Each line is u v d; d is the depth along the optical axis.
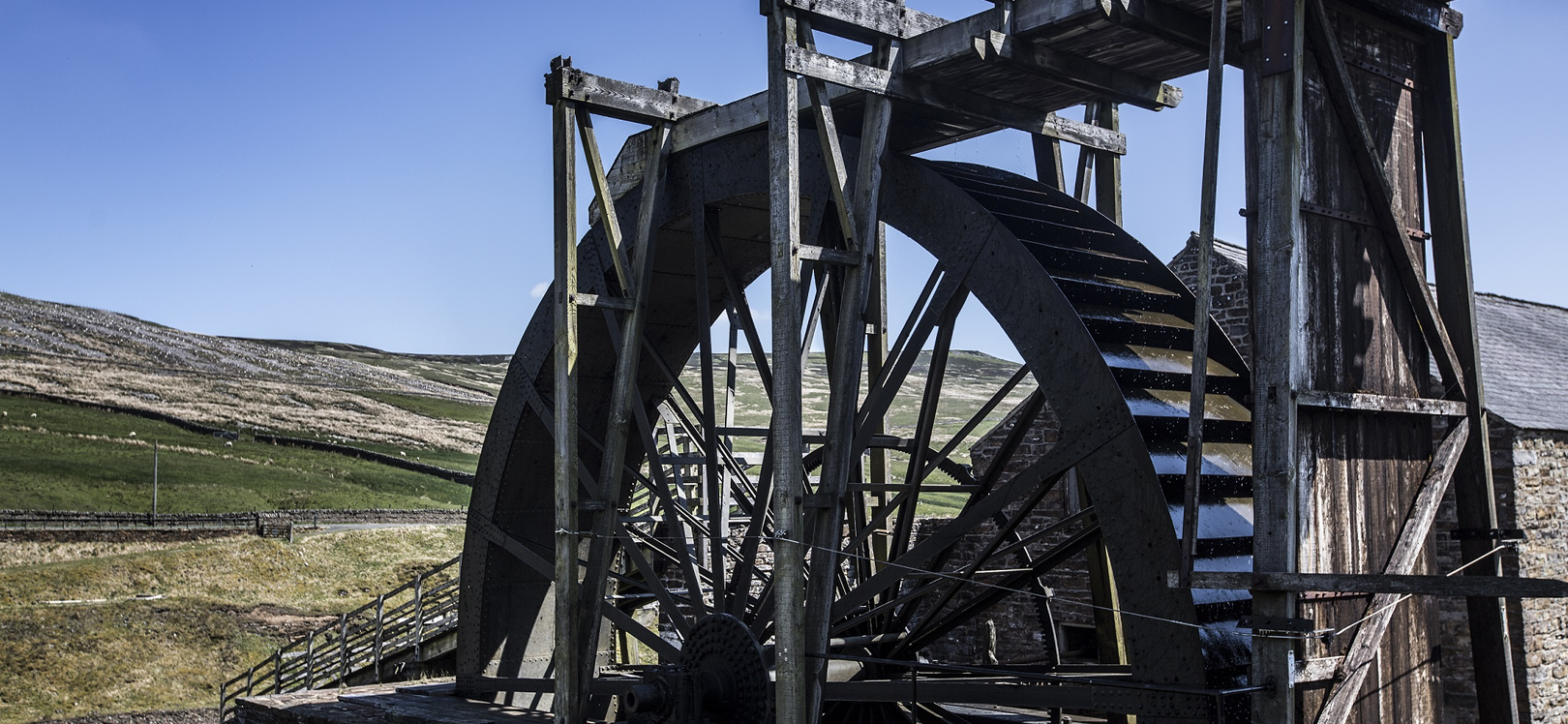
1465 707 11.77
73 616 29.53
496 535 12.32
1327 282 6.94
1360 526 7.09
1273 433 6.36
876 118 8.85
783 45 8.35
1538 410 12.79
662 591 10.39
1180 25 8.03
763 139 10.02
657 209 10.94
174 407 77.12
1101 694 7.34
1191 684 6.98
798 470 8.34
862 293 8.76
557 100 10.48
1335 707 6.72
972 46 8.26
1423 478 7.69
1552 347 16.12
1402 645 7.55
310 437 73.44
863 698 8.38
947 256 8.66
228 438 68.50
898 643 9.48
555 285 10.45
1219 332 8.99
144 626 29.69
